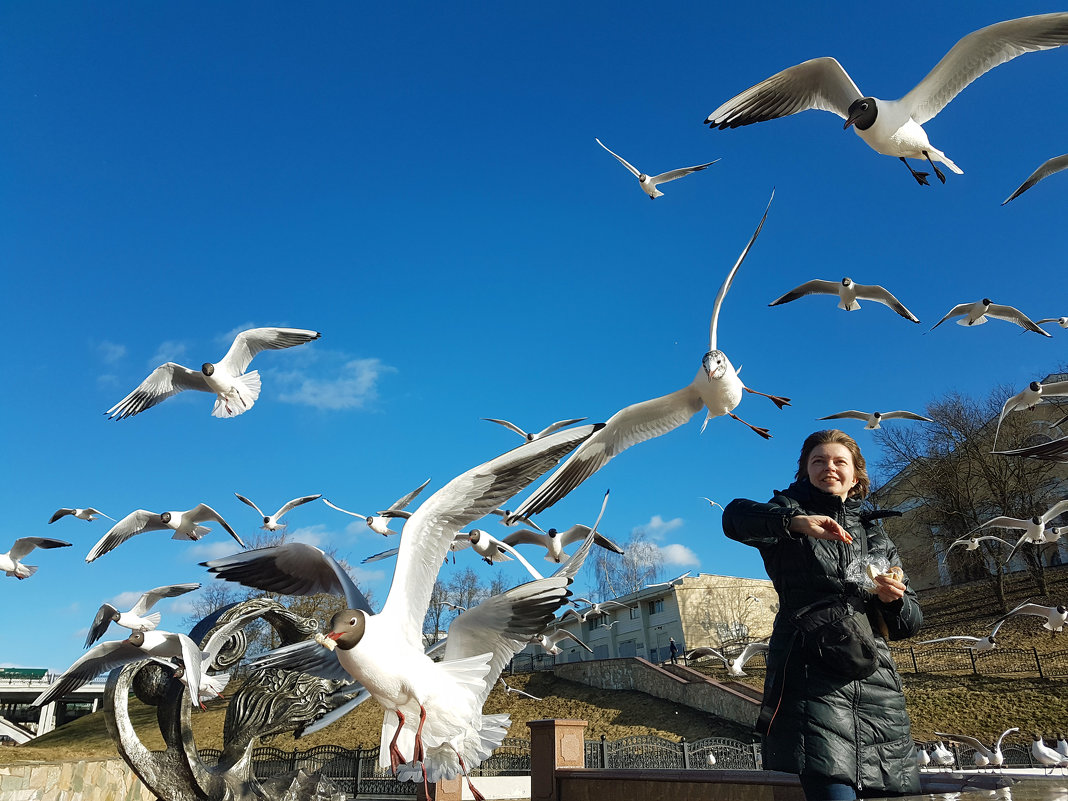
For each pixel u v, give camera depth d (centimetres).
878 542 376
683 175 966
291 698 715
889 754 342
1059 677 2370
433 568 434
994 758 1192
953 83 661
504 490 452
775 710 350
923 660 2814
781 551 369
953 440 3822
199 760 672
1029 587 3619
